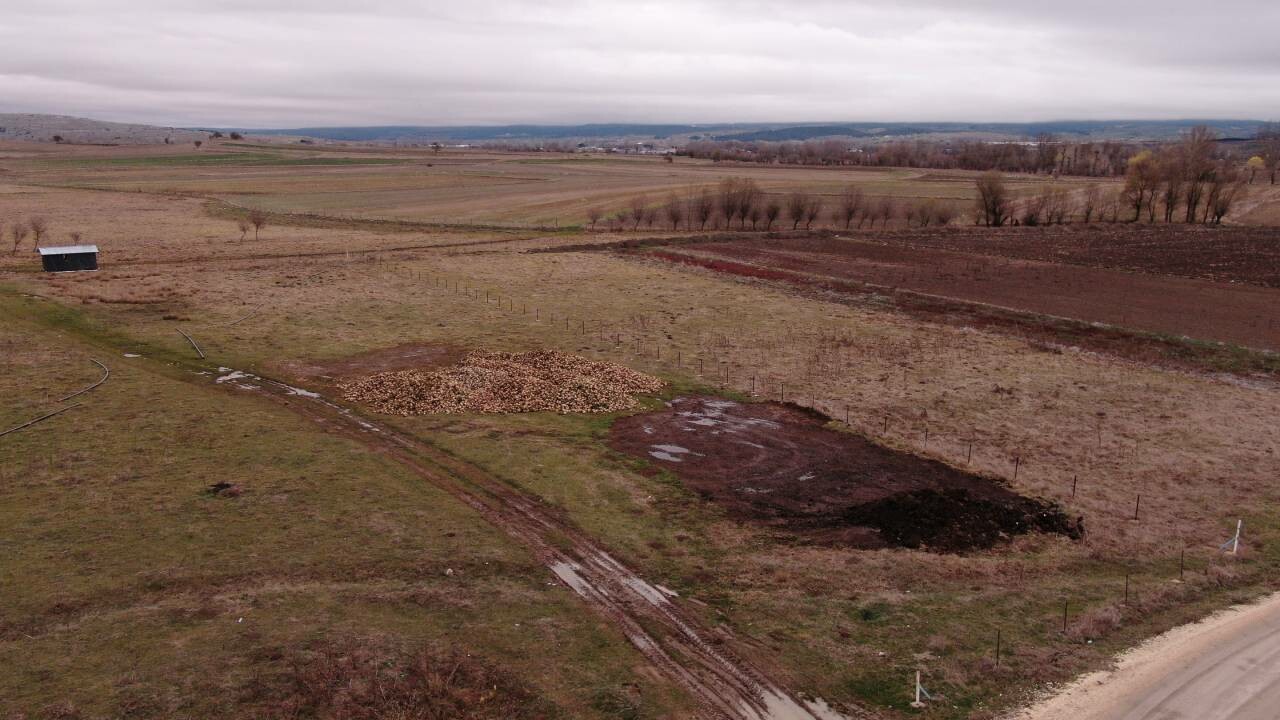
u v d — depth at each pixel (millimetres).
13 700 19906
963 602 26547
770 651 23828
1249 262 89188
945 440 40062
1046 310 67938
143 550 27469
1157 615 26312
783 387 47844
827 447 39000
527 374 48000
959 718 21234
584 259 90125
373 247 95875
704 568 28266
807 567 28406
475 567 27641
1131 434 41344
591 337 58375
